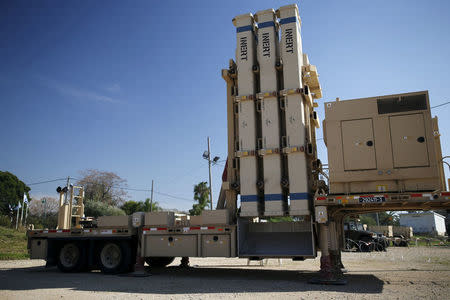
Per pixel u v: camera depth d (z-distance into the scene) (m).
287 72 9.77
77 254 12.02
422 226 60.28
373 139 8.45
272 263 14.87
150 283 9.00
